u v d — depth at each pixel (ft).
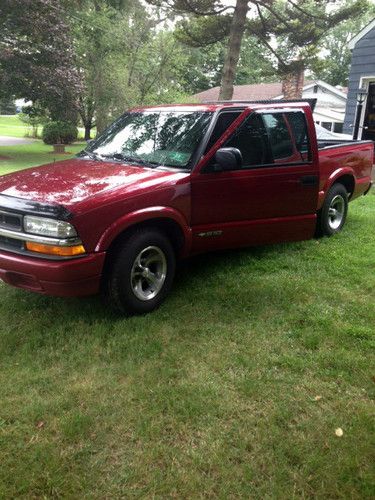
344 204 21.93
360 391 10.29
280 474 8.09
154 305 13.99
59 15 70.85
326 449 8.63
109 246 12.60
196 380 10.64
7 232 12.48
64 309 14.19
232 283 15.81
